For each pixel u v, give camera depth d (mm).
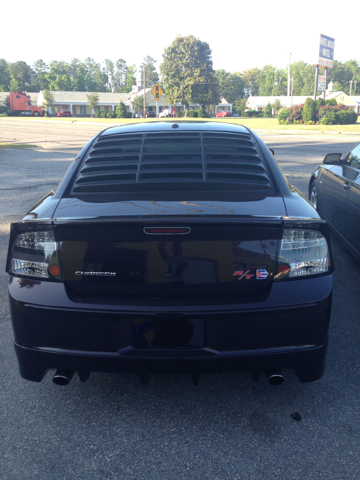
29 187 8508
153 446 2051
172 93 71312
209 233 1884
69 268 1953
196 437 2105
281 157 13211
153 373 2035
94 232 1901
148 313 1904
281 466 1928
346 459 1966
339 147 16391
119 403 2363
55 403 2367
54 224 1910
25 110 65875
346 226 4281
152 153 2674
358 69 138000
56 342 2016
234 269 1921
